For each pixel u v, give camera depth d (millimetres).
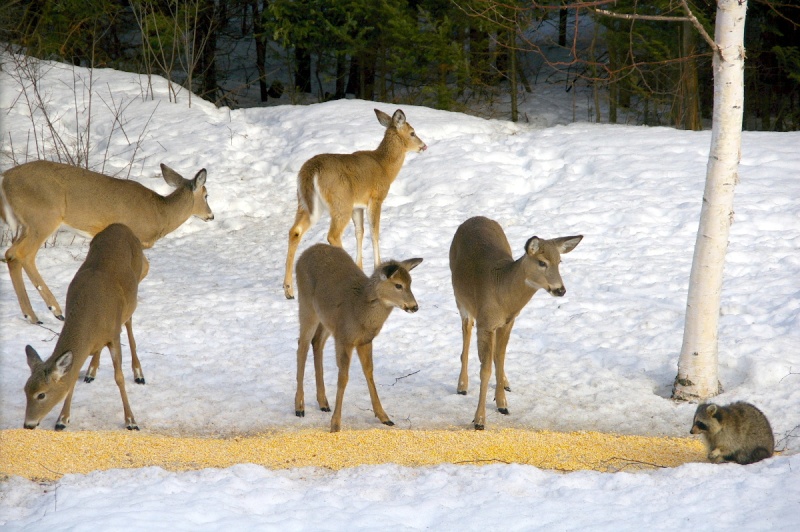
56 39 25094
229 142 19859
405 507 5758
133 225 12086
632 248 13578
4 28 22719
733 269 12469
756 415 7059
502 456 7059
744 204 14844
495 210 15781
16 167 11305
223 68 33281
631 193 15789
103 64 27250
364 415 8641
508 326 8766
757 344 9797
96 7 25297
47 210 11297
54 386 7660
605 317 11109
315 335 8781
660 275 12445
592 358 10039
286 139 20094
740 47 8711
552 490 6160
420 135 20141
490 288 8398
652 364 9805
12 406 8367
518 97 28188
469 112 26281
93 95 22266
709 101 27250
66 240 14945
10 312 11352
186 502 5676
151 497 5766
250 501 5828
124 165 18312
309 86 32406
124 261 8727
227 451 7066
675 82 24875
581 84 29312
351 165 13289
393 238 14742
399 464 6812
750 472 6398
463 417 8680
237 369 9812
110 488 6023
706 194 8898
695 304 8984
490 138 20125
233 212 16641
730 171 8750
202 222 16172
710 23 23172
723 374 9531
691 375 9062
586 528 5371
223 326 11227
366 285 7879
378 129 19812
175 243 15227
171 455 6926
